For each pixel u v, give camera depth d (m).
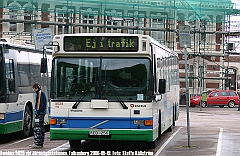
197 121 38.50
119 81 17.41
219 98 64.19
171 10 57.59
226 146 20.69
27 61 24.44
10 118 21.81
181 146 20.59
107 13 56.19
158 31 60.25
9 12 52.69
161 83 17.64
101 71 17.48
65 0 54.09
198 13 59.75
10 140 23.19
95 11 55.47
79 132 17.27
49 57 28.23
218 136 25.23
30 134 25.66
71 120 17.38
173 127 31.33
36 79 25.69
